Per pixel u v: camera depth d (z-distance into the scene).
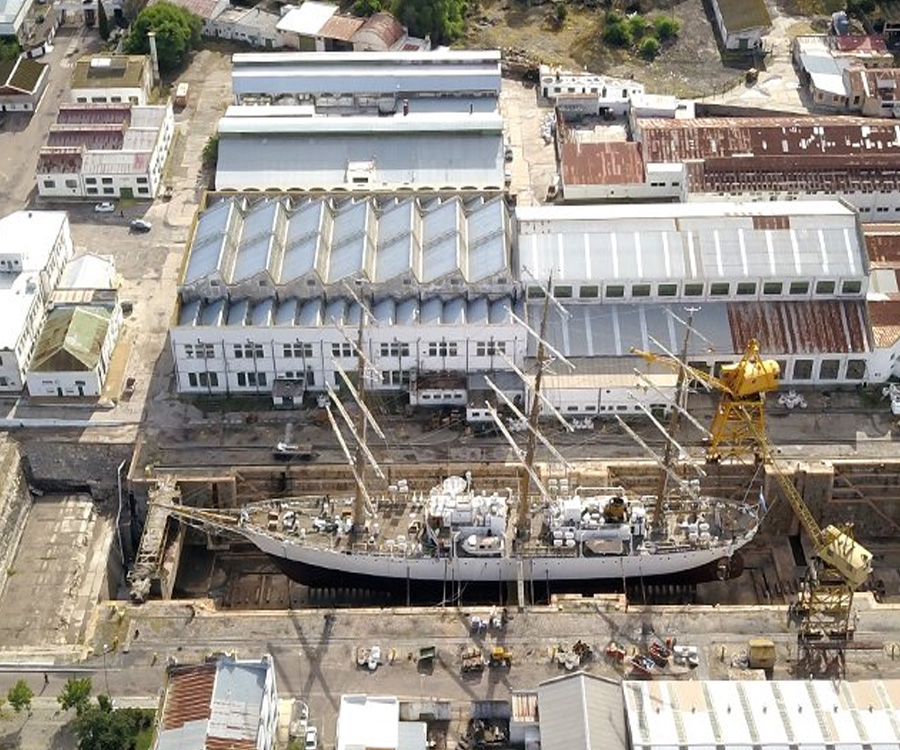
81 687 187.38
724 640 199.62
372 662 196.12
